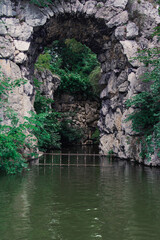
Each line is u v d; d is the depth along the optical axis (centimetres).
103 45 1712
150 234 443
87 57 3194
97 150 2252
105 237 430
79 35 1706
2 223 488
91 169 1144
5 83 1187
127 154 1459
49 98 2241
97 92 2511
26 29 1400
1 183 837
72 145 2958
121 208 580
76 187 780
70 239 421
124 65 1563
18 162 1090
